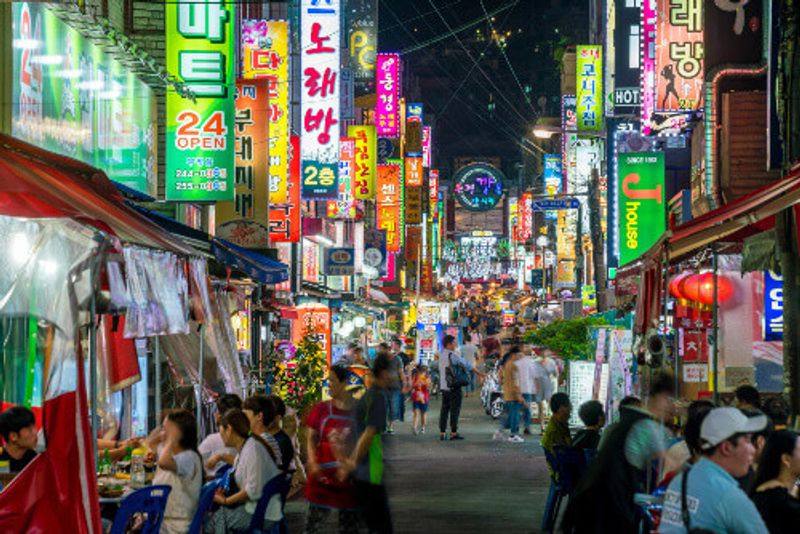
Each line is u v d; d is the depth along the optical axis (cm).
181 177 1802
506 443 2473
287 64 2577
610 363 2123
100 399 1055
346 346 3269
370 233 4800
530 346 2641
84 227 784
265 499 1017
